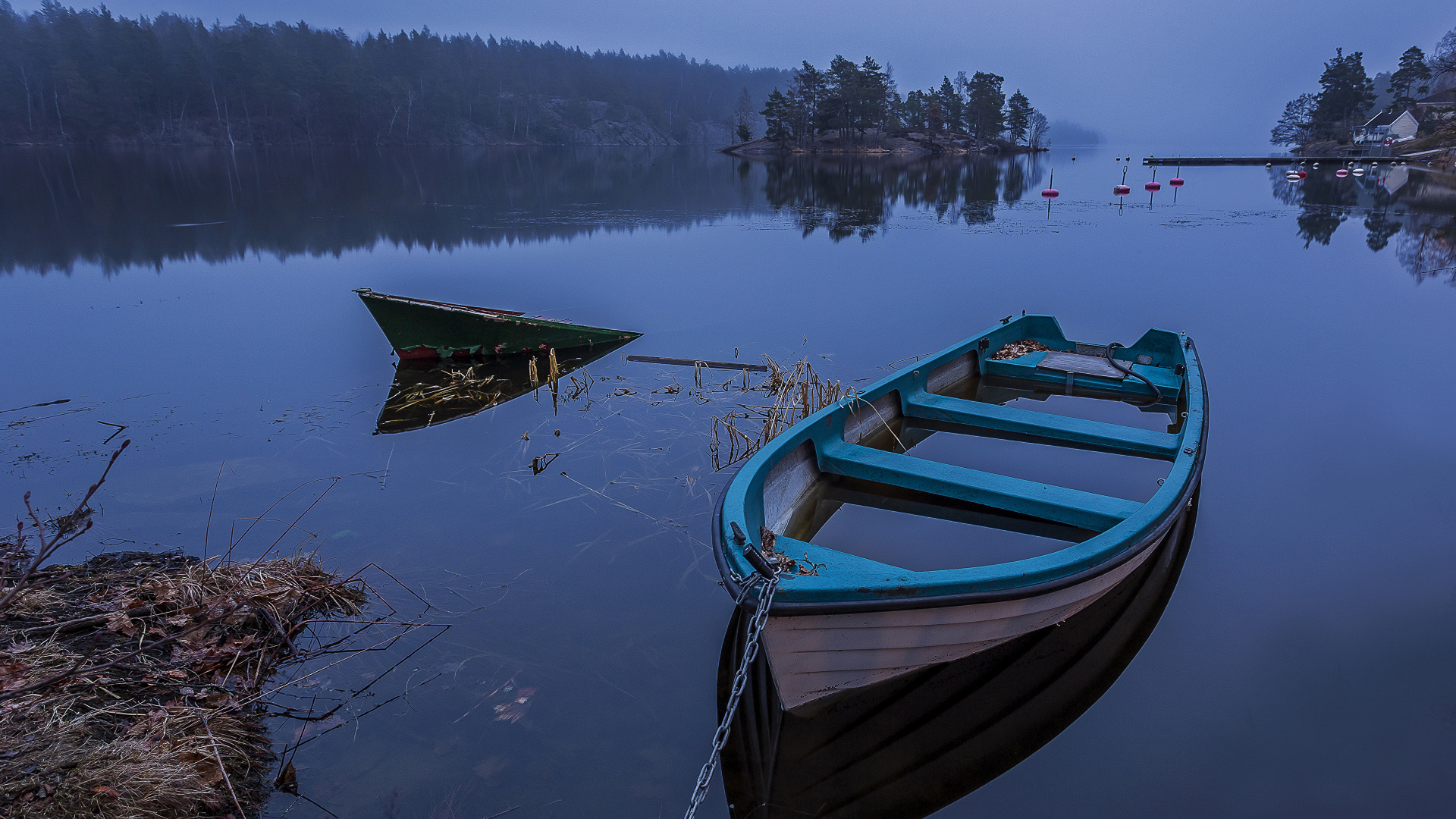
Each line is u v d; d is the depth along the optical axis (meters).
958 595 3.40
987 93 84.75
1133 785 3.24
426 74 119.19
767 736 3.49
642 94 158.12
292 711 3.61
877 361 9.15
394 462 6.35
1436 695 3.73
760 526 4.23
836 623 3.35
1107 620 4.29
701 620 4.29
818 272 14.38
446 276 14.16
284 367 9.03
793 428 5.10
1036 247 16.95
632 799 3.15
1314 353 9.38
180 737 3.31
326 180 36.53
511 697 3.71
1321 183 36.88
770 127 79.38
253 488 5.86
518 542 5.09
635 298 12.52
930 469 5.16
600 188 33.75
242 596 4.27
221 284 13.40
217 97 93.19
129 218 21.14
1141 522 4.07
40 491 5.73
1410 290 12.70
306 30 124.62
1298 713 3.63
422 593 4.55
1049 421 6.24
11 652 3.59
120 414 7.41
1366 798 3.16
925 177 42.56
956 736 3.52
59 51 86.88
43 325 10.62
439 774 3.26
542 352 9.64
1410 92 83.44
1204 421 5.75
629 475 6.11
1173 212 24.05
